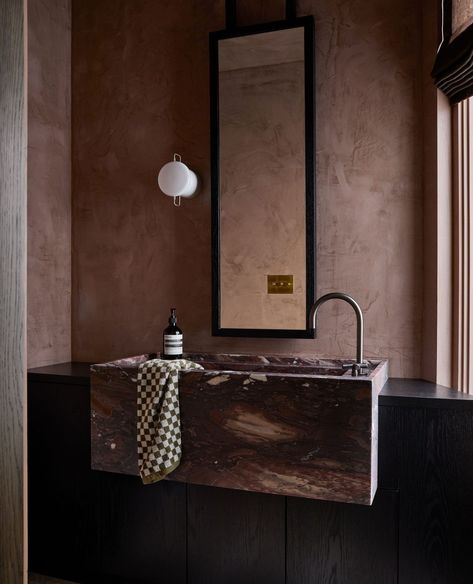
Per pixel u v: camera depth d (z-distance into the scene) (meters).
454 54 1.81
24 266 0.84
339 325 2.30
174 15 2.56
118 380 1.96
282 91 2.31
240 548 2.00
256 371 2.34
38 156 2.54
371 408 1.65
